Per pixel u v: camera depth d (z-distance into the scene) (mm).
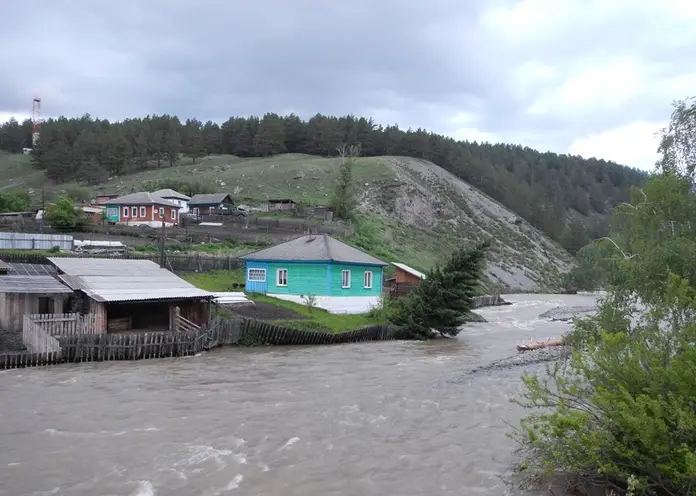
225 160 154125
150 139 154125
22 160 164000
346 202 87562
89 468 12445
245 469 12531
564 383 11664
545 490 11391
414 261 81375
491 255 105750
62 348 23719
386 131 163125
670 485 9602
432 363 25844
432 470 12641
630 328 15383
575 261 126562
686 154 16125
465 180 156750
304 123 173500
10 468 12391
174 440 14352
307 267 40438
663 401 9258
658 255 14359
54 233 55438
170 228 67062
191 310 31516
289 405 17922
